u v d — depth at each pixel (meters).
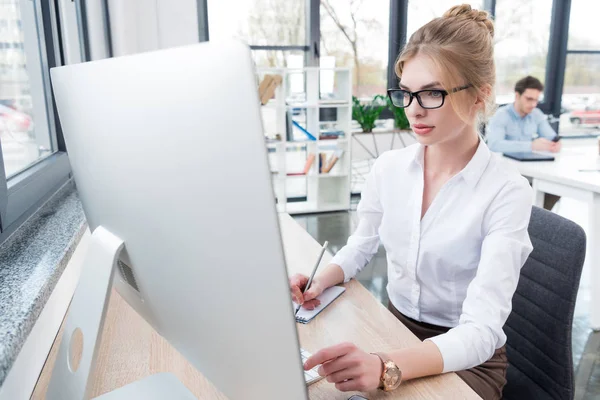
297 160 5.34
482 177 1.13
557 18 5.77
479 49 1.04
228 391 0.55
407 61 1.06
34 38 1.71
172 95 0.44
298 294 1.11
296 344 0.43
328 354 0.78
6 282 0.83
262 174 0.39
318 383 0.83
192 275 0.50
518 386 1.21
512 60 5.76
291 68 4.52
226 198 0.42
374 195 1.33
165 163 0.47
